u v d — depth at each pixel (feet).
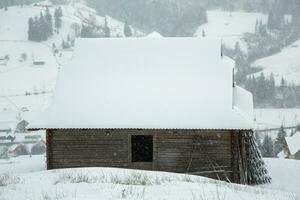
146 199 31.01
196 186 40.55
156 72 78.89
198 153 72.33
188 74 77.97
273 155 289.74
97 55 83.15
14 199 31.99
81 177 45.24
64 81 78.95
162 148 72.90
